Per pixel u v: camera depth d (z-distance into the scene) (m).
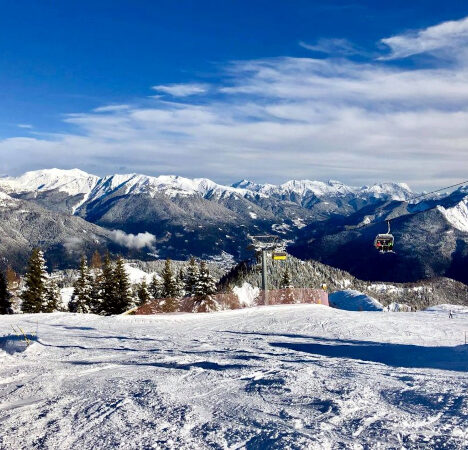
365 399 6.04
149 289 59.91
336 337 16.84
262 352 11.98
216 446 4.47
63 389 7.28
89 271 53.81
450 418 5.04
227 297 35.44
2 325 21.14
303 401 6.04
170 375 8.16
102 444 4.66
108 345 13.71
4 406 6.38
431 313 29.62
